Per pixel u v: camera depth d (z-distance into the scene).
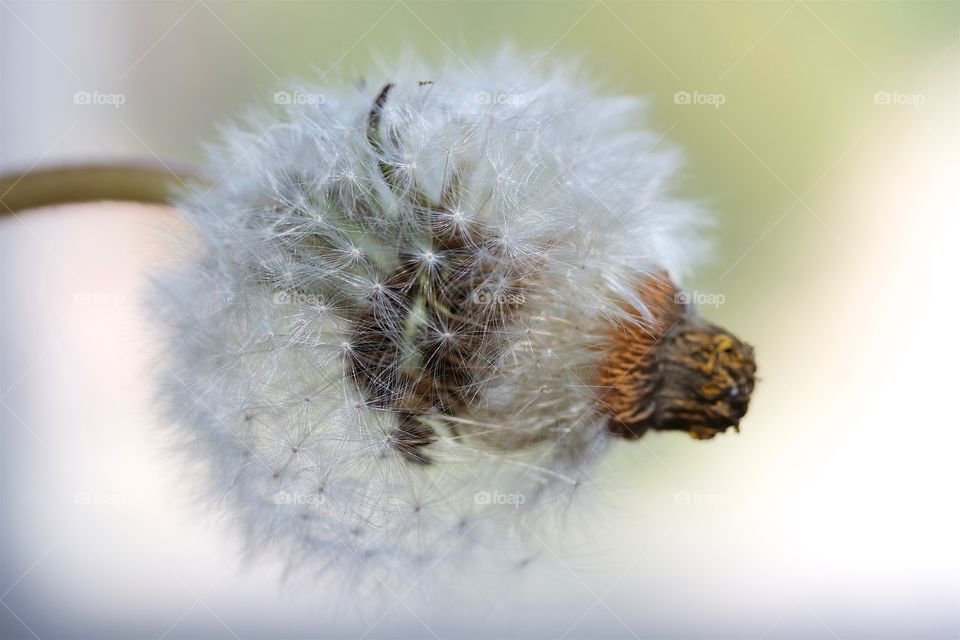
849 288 0.27
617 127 0.23
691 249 0.23
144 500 0.26
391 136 0.22
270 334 0.22
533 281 0.22
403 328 0.22
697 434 0.22
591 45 0.28
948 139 0.28
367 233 0.22
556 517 0.22
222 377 0.22
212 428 0.22
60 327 0.26
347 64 0.27
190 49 0.27
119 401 0.26
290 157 0.22
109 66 0.27
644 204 0.22
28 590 0.26
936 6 0.28
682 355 0.22
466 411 0.22
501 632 0.22
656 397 0.22
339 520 0.22
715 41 0.28
